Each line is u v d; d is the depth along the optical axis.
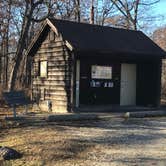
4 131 15.33
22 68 40.06
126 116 19.33
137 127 16.17
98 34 22.88
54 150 11.89
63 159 11.05
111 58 22.72
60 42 21.69
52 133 14.50
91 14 37.50
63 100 21.44
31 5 28.80
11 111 21.70
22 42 29.19
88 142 12.95
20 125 16.50
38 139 13.41
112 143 12.87
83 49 20.47
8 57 46.47
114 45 22.28
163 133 14.82
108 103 23.12
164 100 30.50
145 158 11.01
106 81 23.00
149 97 24.08
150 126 16.52
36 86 23.92
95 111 21.39
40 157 11.27
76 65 21.20
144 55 22.73
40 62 23.69
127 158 11.02
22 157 11.40
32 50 24.14
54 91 22.23
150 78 24.12
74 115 18.05
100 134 14.41
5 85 35.34
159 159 10.90
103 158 11.05
